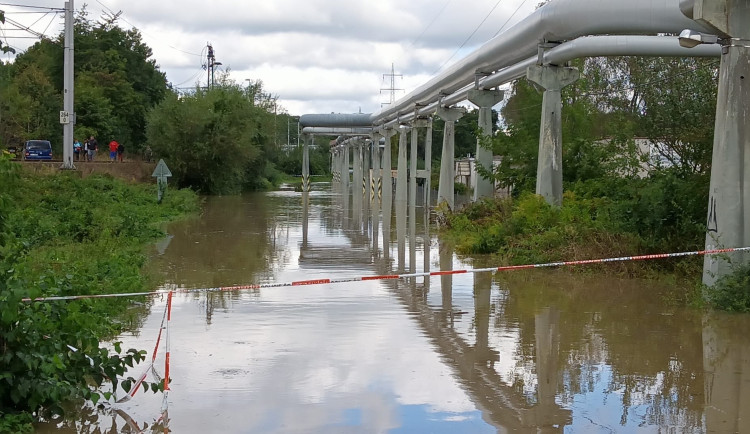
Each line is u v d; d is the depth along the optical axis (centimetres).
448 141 3356
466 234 2425
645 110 2430
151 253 2000
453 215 2792
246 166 6469
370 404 774
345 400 785
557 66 2141
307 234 2678
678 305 1266
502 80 2583
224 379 853
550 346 1009
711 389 827
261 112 6825
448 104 3331
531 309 1252
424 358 948
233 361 927
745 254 1240
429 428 707
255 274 1650
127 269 1460
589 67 3481
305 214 3722
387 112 4303
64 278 840
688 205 1557
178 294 1378
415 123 3856
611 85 3384
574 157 2369
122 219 2389
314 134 5847
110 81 6228
